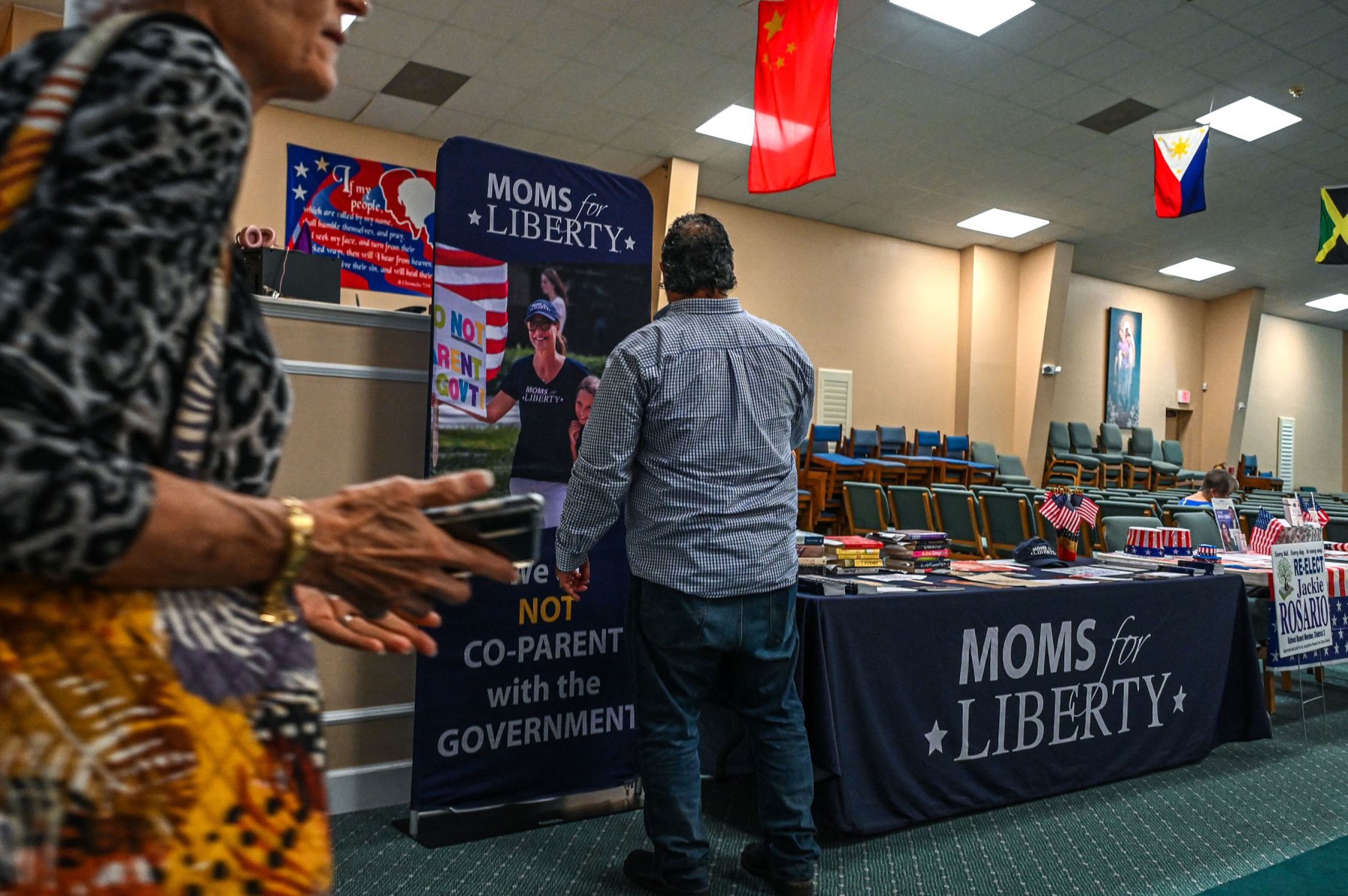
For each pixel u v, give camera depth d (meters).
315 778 0.50
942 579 2.75
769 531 1.98
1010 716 2.56
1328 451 18.59
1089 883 2.12
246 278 0.53
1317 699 4.09
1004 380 12.95
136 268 0.41
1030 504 6.16
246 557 0.47
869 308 12.02
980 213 11.30
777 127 5.27
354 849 2.20
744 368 2.00
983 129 8.92
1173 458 15.26
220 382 0.49
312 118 8.69
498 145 2.43
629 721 2.56
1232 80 7.94
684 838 1.92
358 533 0.52
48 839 0.42
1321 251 9.11
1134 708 2.86
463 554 0.54
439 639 2.31
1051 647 2.64
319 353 2.46
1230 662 3.21
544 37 7.15
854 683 2.25
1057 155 9.54
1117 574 3.02
